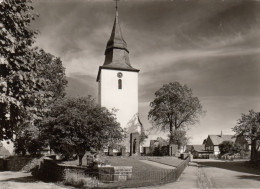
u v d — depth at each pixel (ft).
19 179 71.20
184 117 179.63
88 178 55.21
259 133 117.50
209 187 50.06
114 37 185.88
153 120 186.29
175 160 112.47
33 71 33.12
